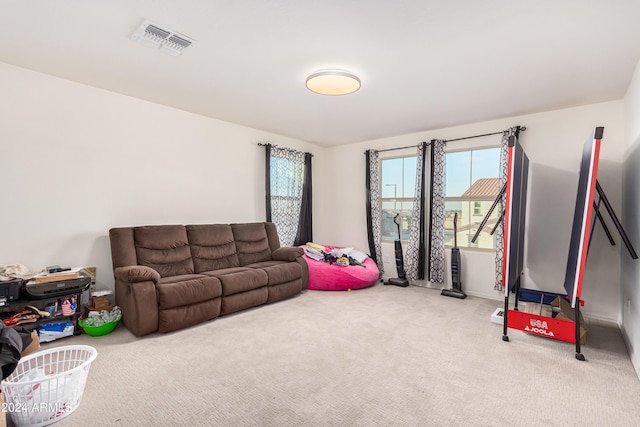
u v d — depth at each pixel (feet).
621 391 6.75
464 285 14.75
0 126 9.01
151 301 9.37
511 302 13.29
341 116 13.66
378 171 17.93
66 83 10.12
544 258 12.71
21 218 9.38
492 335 9.70
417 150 16.14
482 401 6.36
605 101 11.48
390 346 8.86
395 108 12.50
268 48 7.92
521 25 6.77
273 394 6.54
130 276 9.18
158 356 8.16
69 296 9.43
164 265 11.33
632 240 9.23
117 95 11.26
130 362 7.83
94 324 9.25
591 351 8.67
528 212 13.05
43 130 9.73
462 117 13.62
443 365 7.81
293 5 6.18
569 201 12.21
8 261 9.18
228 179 14.88
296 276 13.71
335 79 9.20
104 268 11.03
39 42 7.78
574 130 12.12
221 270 12.25
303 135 17.21
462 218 15.11
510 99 11.37
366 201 17.87
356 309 12.16
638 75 8.52
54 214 9.97
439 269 15.15
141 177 11.96
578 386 6.93
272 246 15.43
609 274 11.36
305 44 7.70
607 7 6.10
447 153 15.58
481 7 6.16
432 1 5.98
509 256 9.02
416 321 10.85
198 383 6.92
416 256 15.96
